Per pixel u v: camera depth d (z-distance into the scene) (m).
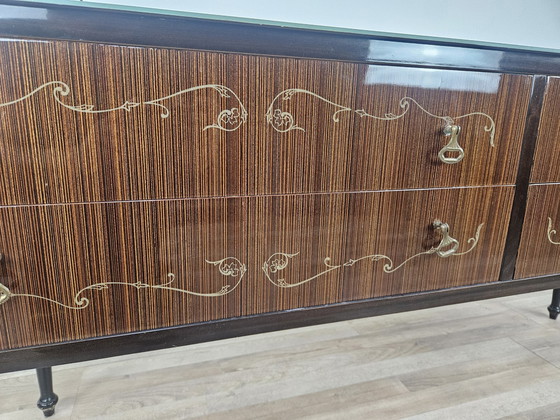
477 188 0.75
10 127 0.50
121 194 0.56
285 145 0.62
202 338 0.66
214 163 0.59
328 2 1.07
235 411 0.74
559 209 0.83
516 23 1.26
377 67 0.63
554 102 0.75
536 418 0.73
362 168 0.67
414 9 1.15
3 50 0.47
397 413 0.74
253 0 1.01
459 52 0.67
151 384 0.81
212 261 0.63
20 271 0.55
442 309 1.16
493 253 0.81
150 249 0.60
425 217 0.73
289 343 0.97
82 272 0.58
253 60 0.57
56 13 0.48
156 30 0.52
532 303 1.20
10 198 0.52
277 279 0.67
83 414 0.72
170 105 0.55
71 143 0.52
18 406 0.74
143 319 0.62
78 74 0.51
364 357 0.91
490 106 0.71
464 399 0.78
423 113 0.67
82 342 0.60
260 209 0.63
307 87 0.60
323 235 0.68
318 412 0.74
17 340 0.57
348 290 0.73
